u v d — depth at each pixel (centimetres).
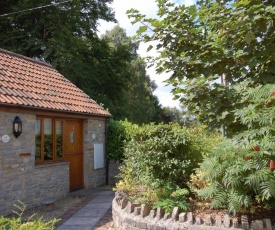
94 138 1170
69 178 1030
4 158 728
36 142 887
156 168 613
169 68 473
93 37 2350
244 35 430
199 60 453
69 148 1050
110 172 1270
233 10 437
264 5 417
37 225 332
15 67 991
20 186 779
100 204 842
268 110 398
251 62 424
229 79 488
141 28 457
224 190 442
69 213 755
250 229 423
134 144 647
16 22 2048
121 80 2444
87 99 1228
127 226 517
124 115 2559
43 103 866
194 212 501
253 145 400
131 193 660
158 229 473
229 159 423
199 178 565
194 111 500
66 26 1991
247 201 420
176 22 448
